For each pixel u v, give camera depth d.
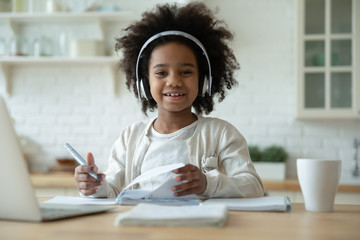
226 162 1.37
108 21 3.51
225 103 3.46
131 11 3.47
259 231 0.77
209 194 1.17
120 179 1.46
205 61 1.49
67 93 3.57
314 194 1.04
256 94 3.45
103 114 3.54
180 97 1.40
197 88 1.44
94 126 3.54
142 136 1.49
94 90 3.55
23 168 0.84
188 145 1.42
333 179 1.04
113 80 3.49
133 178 1.45
